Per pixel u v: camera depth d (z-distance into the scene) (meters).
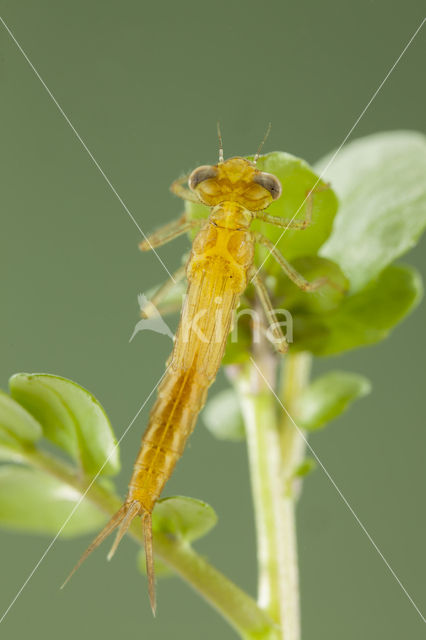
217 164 0.09
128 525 0.08
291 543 0.08
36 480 0.09
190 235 0.09
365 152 0.09
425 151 0.09
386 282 0.09
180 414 0.08
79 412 0.08
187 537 0.08
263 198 0.08
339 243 0.09
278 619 0.08
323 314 0.09
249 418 0.09
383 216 0.09
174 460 0.08
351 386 0.09
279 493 0.08
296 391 0.09
